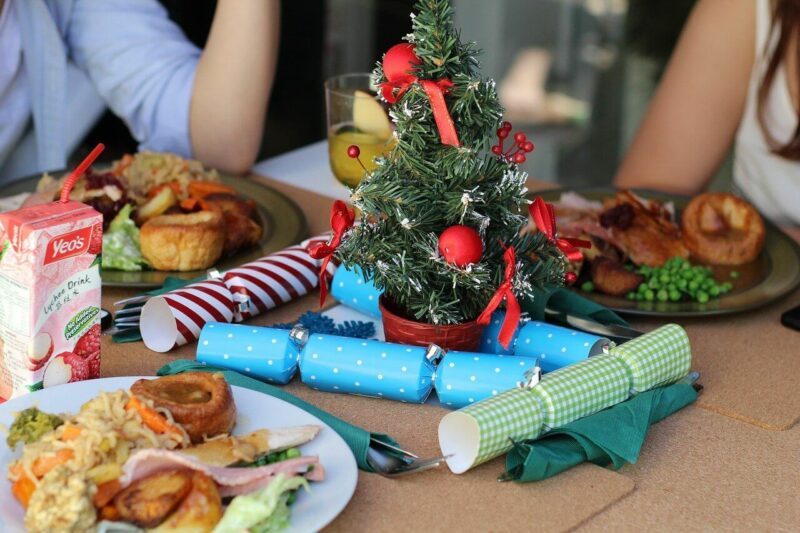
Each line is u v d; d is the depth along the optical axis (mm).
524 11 3777
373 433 1012
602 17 3584
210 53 1665
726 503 985
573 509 964
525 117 3742
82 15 1729
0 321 1025
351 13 3672
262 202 1431
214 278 1202
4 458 945
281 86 2822
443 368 1066
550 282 1105
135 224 1321
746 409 1096
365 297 1204
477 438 983
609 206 1417
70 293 1025
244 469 922
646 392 1072
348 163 1474
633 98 3500
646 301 1254
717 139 1760
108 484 893
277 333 1098
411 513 953
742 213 1376
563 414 1021
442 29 1014
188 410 962
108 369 1114
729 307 1236
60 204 1024
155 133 1710
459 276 1047
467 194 1023
